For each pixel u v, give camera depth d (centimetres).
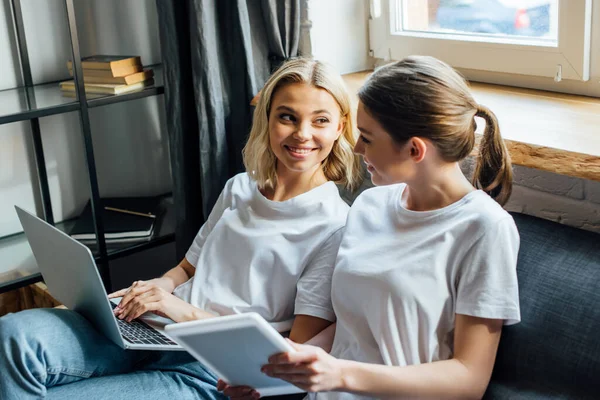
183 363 165
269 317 168
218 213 186
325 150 169
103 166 261
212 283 174
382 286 137
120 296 179
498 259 130
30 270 226
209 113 215
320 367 120
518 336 131
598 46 187
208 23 209
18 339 146
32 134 243
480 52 213
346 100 170
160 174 271
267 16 218
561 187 162
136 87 228
